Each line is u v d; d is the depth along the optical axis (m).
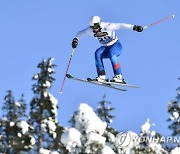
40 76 83.62
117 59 36.97
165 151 67.06
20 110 81.44
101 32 36.34
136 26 35.41
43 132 79.69
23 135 78.19
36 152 78.75
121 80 37.00
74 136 65.31
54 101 82.12
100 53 37.25
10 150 77.75
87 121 67.38
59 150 78.31
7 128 78.44
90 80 37.19
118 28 36.22
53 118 81.62
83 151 65.31
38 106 81.44
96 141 65.31
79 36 37.19
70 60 38.41
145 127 67.06
